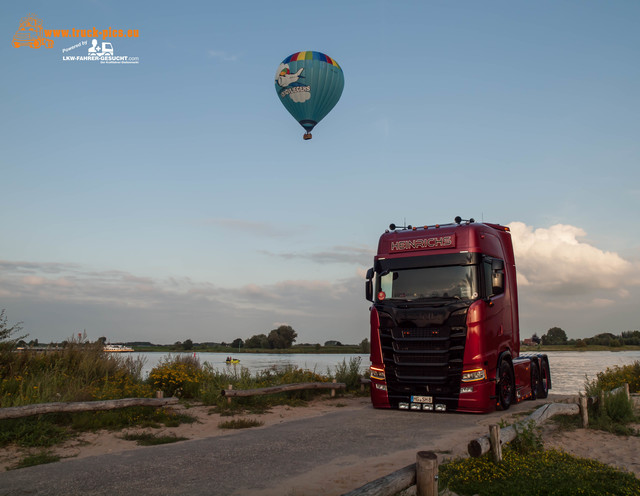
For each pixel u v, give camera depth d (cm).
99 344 1596
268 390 1373
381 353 1286
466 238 1268
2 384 1105
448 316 1205
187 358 1723
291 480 631
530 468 645
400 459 743
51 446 819
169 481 621
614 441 899
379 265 1352
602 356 9769
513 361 1391
